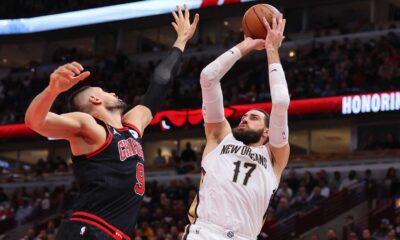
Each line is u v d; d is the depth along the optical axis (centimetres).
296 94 2512
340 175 2191
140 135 492
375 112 2361
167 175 2594
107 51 3484
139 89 2998
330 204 1944
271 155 531
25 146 3362
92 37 3709
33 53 3866
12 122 3098
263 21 559
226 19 3350
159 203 2159
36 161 3347
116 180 452
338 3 3133
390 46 2633
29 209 2445
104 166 452
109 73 3177
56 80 414
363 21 3011
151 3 3138
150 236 1886
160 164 2723
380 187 2016
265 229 1772
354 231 1742
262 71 2819
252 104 2520
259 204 511
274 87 530
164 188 2277
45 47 3797
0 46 3869
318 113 2461
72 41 3759
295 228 1838
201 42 3275
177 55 555
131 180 459
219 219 502
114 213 449
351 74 2520
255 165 517
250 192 507
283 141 524
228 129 551
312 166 2422
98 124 461
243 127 538
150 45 3547
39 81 3272
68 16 3341
